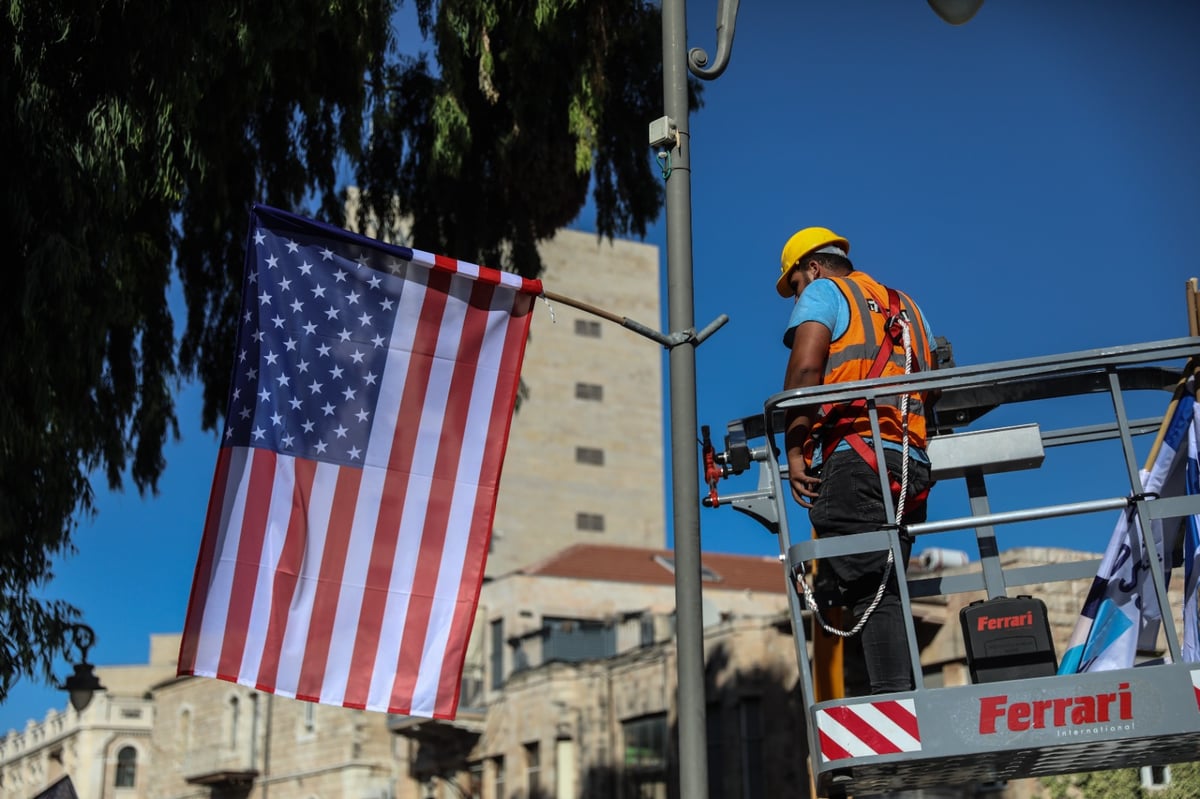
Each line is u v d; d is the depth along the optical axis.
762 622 29.56
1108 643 5.22
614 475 71.44
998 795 23.42
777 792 28.09
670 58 6.62
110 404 13.20
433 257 7.39
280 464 7.17
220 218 13.56
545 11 12.80
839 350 5.49
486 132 14.77
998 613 5.21
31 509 11.55
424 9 13.76
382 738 43.88
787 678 28.84
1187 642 5.22
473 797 38.34
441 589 7.18
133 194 10.73
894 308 5.59
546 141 14.32
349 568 7.13
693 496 5.97
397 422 7.29
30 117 10.00
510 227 15.38
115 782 63.75
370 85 13.16
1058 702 4.68
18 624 11.37
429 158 14.62
